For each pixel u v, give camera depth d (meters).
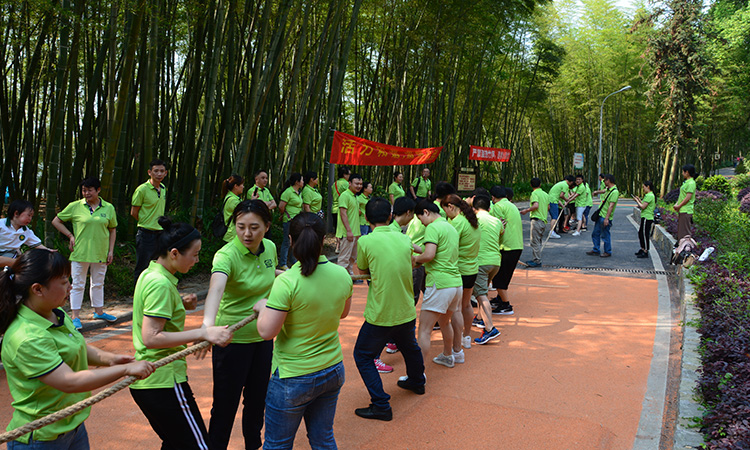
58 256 2.16
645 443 3.56
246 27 10.74
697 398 3.85
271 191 10.34
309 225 2.63
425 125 17.28
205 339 2.62
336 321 2.72
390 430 3.69
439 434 3.64
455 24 15.09
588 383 4.55
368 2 12.84
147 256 6.32
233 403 3.09
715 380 3.82
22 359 2.07
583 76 31.25
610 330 6.02
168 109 10.98
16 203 5.11
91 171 10.12
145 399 2.59
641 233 10.55
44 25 8.53
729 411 3.33
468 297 5.36
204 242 8.66
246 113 11.13
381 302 3.85
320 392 2.69
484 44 19.27
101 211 5.79
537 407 4.07
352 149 10.36
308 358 2.63
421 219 4.70
